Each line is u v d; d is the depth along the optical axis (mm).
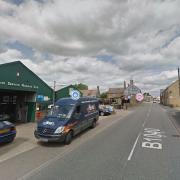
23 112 21750
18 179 7227
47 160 9375
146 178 7246
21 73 19203
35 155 10219
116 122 23594
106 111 33156
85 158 9617
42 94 23766
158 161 9125
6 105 21766
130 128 18812
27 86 20109
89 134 15992
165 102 87188
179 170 8031
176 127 19594
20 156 10031
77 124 14461
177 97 71250
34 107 21484
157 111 42906
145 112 39875
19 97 21984
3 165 8688
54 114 13938
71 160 9328
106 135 15445
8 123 12695
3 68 17016
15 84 18422
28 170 8086
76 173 7730
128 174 7617
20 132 15945
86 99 17172
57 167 8406
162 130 17719
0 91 20766
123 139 13875
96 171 7926
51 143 12766
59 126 12398
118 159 9406
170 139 13914
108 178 7246
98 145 12211
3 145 12188
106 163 8852
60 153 10562
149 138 14195
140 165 8586
